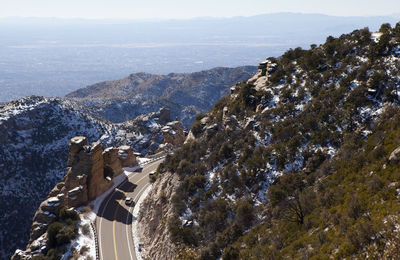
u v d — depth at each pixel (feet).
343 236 81.25
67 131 629.92
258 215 127.44
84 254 169.07
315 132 145.69
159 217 181.06
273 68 220.23
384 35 165.07
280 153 145.28
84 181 224.94
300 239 94.84
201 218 142.31
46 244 176.04
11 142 558.15
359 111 137.28
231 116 200.34
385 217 77.20
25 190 529.04
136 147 569.64
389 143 107.86
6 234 470.39
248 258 102.47
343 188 105.29
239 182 148.66
